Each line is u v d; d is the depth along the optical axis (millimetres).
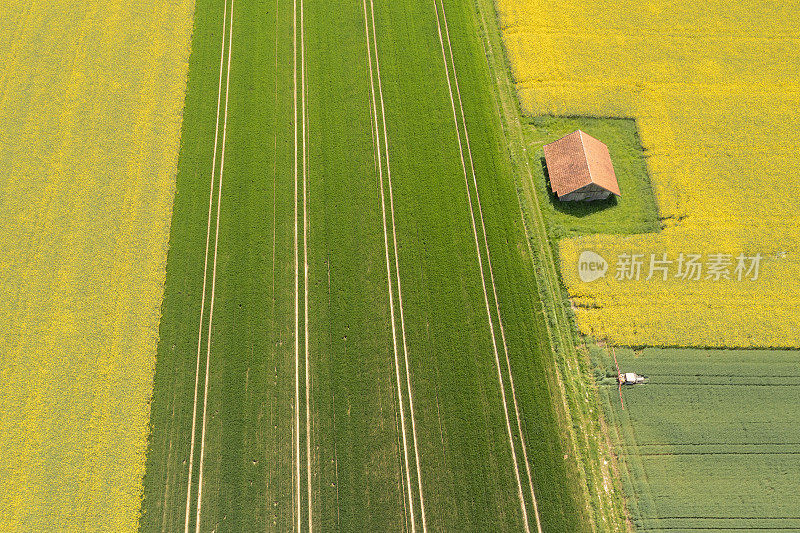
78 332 25078
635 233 26688
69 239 27281
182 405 23609
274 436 23016
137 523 21641
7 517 21625
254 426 23188
